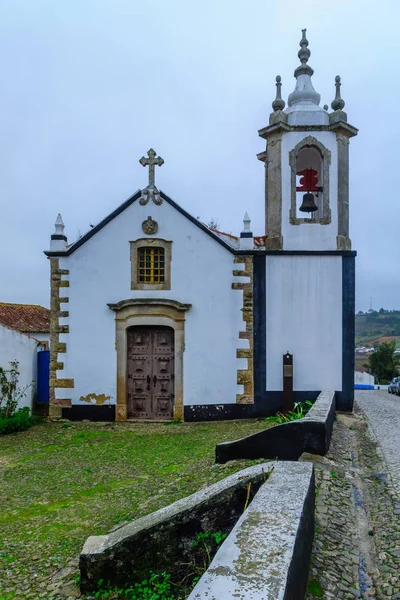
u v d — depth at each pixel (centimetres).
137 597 415
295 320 1352
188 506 450
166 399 1352
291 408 1318
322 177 1384
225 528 448
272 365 1346
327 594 366
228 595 228
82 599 417
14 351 1317
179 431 1181
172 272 1355
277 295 1355
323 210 1377
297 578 290
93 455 938
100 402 1336
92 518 602
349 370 1341
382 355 5338
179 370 1339
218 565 260
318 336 1348
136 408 1354
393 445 942
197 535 443
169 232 1358
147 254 1370
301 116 1377
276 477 435
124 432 1181
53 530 567
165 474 774
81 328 1348
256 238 1470
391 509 563
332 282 1355
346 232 1371
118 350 1340
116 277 1355
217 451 753
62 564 480
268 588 234
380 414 1515
